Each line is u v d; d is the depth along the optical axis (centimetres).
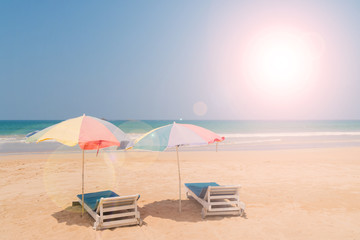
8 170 1150
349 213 611
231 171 1139
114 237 480
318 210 632
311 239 471
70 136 461
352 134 3984
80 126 488
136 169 1190
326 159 1456
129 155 1673
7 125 8100
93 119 535
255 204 680
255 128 6650
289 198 734
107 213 560
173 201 713
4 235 492
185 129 538
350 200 714
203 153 1738
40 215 601
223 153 1720
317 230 512
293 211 626
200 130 562
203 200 598
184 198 743
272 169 1177
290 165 1273
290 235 489
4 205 680
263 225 538
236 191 601
